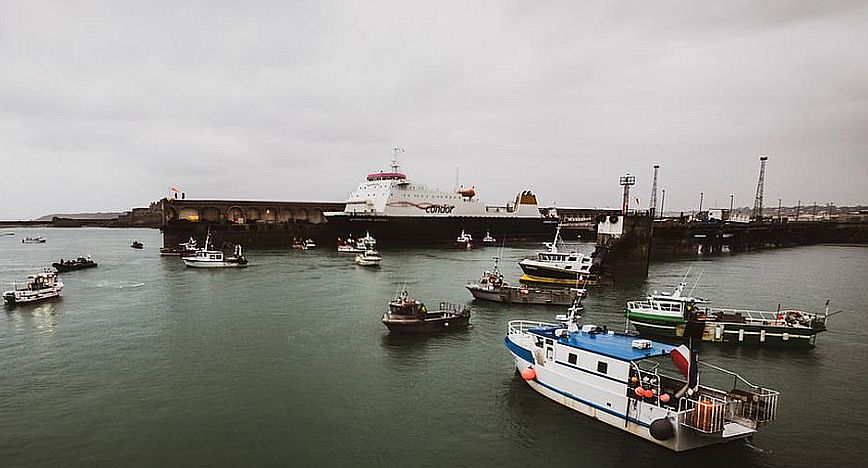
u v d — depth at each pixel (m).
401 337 37.53
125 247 149.75
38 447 20.45
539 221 159.62
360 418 23.42
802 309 50.19
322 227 127.81
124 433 21.73
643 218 72.50
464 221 138.25
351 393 26.48
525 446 20.72
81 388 27.05
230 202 136.75
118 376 28.97
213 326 41.16
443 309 43.78
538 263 62.59
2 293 59.19
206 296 55.41
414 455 20.08
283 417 23.50
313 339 37.06
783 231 161.12
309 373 29.61
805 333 34.31
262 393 26.44
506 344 28.39
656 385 21.23
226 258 92.44
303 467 19.08
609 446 20.47
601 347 23.38
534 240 158.12
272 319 43.75
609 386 21.92
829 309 50.31
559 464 19.30
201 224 117.44
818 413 24.14
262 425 22.64
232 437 21.44
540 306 49.31
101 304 50.81
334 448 20.59
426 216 129.50
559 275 61.59
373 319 43.72
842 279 73.19
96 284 64.81
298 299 53.47
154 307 49.16
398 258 98.62
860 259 108.38
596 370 22.61
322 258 98.19
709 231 116.44
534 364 26.00
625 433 21.30
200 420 23.12
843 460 19.72
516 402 25.05
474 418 23.36
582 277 60.91
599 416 22.42
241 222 133.25
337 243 124.25
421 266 85.00
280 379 28.58
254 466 19.12
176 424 22.67
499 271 78.75
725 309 49.53
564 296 49.16
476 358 32.44
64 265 79.44
